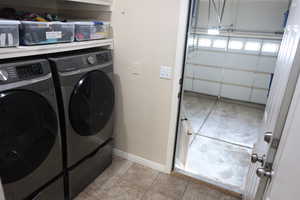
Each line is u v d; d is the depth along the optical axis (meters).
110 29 2.02
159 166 2.25
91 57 1.70
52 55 1.54
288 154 0.68
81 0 1.60
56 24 1.46
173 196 1.94
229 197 1.96
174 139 2.12
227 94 4.75
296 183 0.60
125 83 2.14
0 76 1.12
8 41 1.19
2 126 1.14
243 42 4.29
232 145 2.95
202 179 2.15
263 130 1.46
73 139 1.66
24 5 1.80
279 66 1.35
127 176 2.16
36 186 1.43
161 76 1.94
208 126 3.51
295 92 0.71
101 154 2.09
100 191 1.95
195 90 4.95
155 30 1.83
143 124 2.20
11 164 1.23
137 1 1.82
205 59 4.68
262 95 4.43
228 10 4.23
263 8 3.99
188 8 1.69
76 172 1.79
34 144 1.34
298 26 0.92
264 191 0.88
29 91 1.26
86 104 1.71
